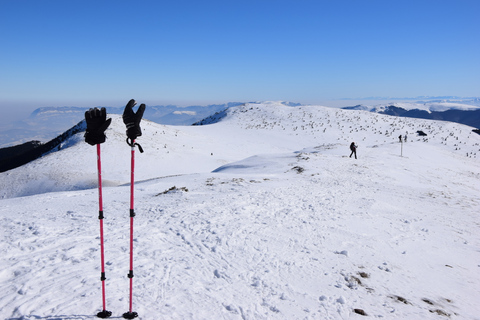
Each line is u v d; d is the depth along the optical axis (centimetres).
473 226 1284
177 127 10594
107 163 5325
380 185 2203
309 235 934
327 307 532
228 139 9181
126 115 406
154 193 1644
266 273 654
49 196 1716
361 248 862
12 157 8556
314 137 9462
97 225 930
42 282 532
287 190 1695
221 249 773
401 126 10906
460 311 577
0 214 1119
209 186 1766
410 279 698
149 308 468
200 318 458
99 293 503
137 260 662
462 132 10369
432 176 3077
